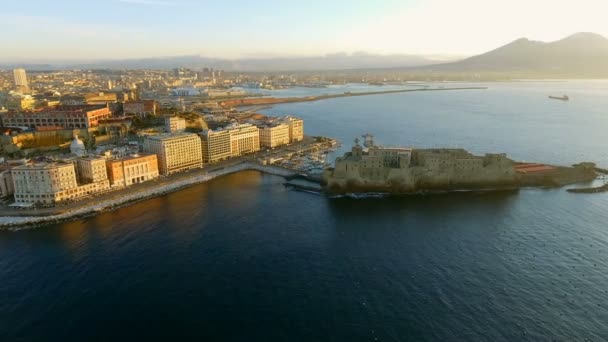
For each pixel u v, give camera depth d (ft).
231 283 526.16
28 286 516.73
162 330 440.04
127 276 542.16
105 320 455.22
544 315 452.35
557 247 605.73
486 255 585.22
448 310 463.83
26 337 427.74
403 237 650.43
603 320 443.73
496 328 433.07
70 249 618.85
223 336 431.02
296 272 549.95
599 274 530.27
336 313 463.83
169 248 622.13
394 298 488.02
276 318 457.68
